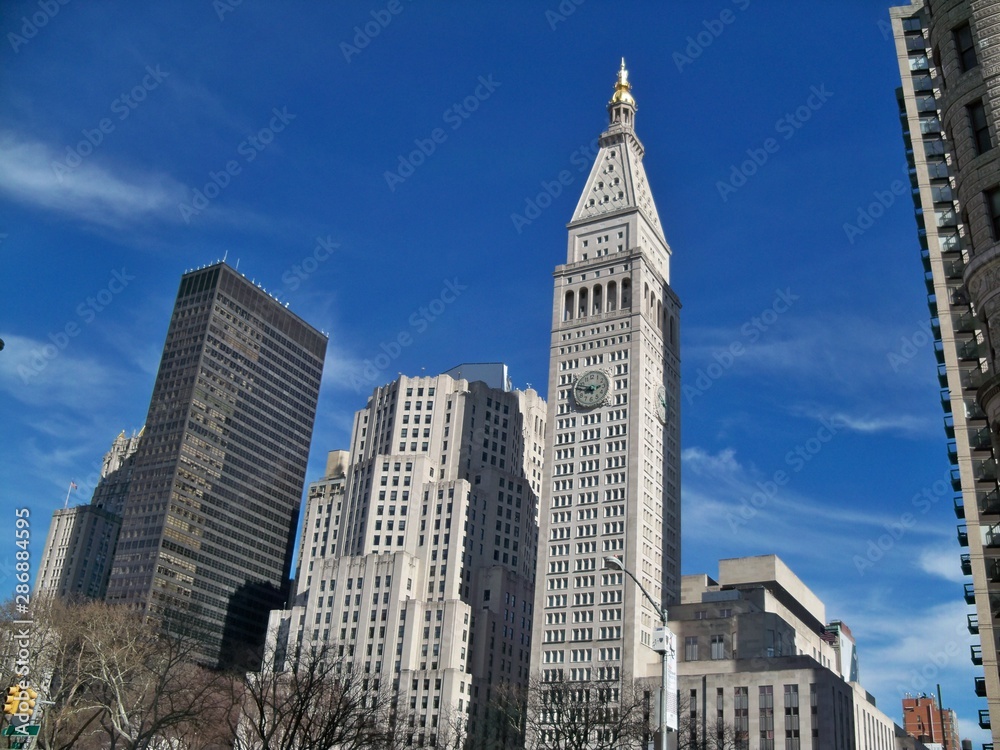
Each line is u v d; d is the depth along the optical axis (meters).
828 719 152.75
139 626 113.50
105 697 102.38
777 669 164.12
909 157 127.69
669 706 55.88
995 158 57.25
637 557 187.75
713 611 187.88
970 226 58.75
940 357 111.25
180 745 102.25
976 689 93.31
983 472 100.12
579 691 136.88
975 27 60.50
